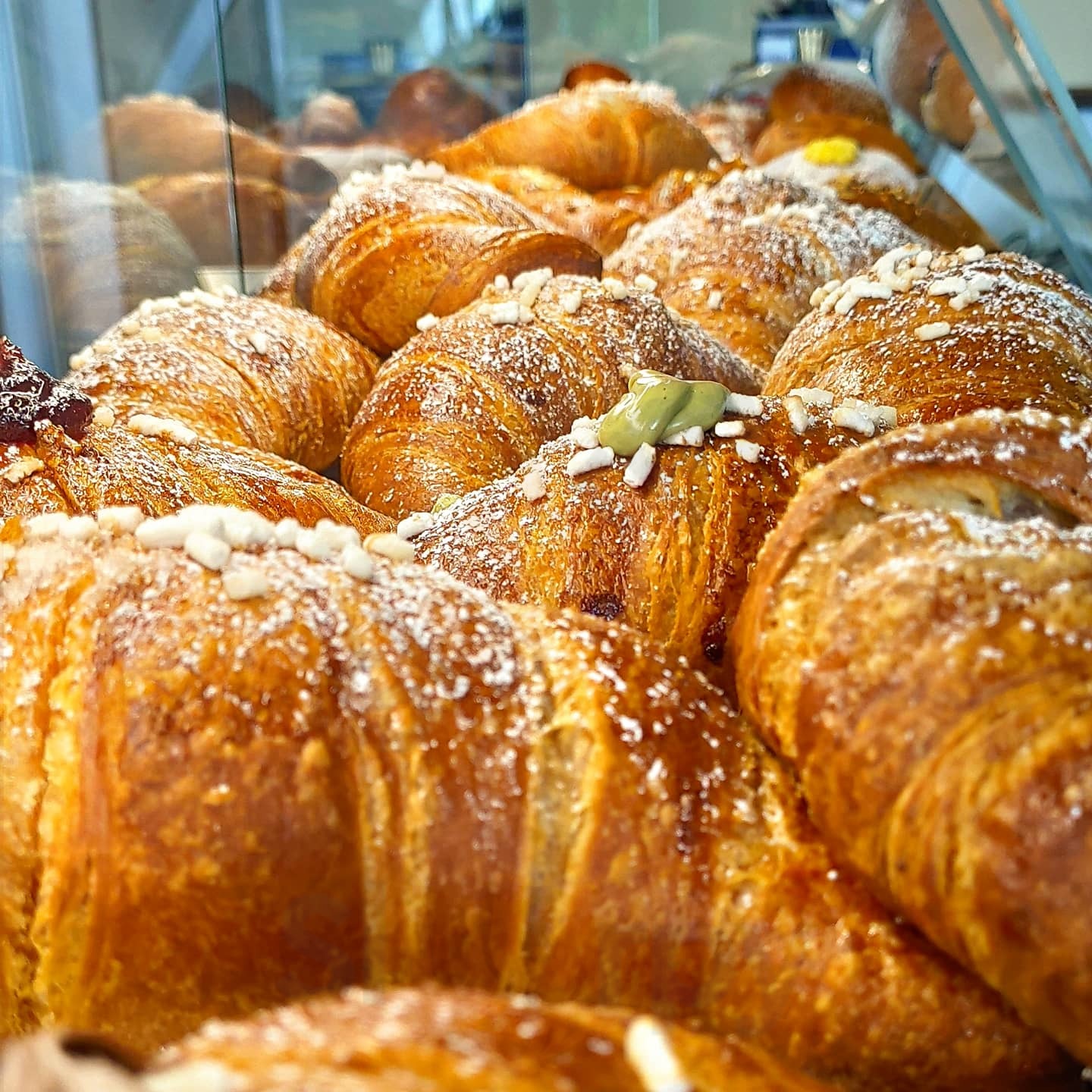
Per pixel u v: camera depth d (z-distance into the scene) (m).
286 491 0.50
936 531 0.37
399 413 0.54
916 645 0.36
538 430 0.54
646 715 0.38
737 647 0.39
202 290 0.69
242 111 0.79
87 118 0.70
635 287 0.60
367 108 0.95
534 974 0.37
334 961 0.37
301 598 0.38
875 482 0.38
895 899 0.36
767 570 0.38
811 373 0.52
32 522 0.39
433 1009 0.28
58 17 0.68
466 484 0.52
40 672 0.37
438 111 0.91
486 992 0.34
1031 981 0.33
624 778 0.37
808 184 0.72
